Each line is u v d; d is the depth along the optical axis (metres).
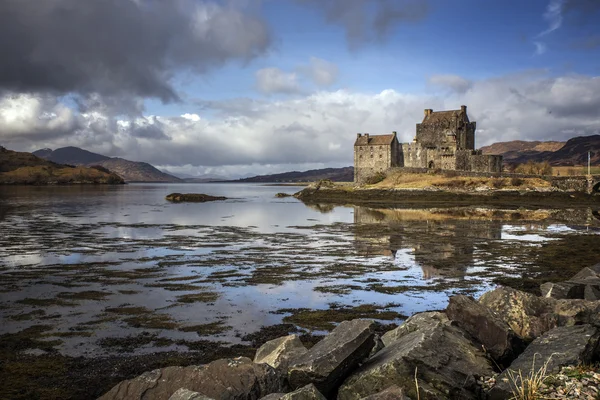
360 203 96.81
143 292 22.81
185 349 15.24
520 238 41.81
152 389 9.40
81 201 105.31
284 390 9.52
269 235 45.22
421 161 115.31
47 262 30.66
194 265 29.78
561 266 29.19
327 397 9.36
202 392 9.04
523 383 7.86
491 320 10.59
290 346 11.42
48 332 16.95
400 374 8.76
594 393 7.38
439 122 113.38
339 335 10.26
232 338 16.33
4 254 33.72
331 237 43.53
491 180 96.25
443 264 30.06
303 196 122.38
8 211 74.62
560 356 8.74
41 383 12.64
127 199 118.31
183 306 20.39
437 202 92.56
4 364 13.96
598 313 11.44
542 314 11.62
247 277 26.27
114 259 31.86
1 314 19.11
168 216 68.38
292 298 21.80
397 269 28.53
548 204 84.25
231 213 74.81
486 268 28.73
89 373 13.30
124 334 16.75
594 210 72.62
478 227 50.59
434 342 9.59
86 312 19.45
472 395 8.59
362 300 21.42
